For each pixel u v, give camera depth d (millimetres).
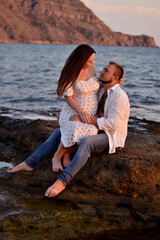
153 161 3109
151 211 2758
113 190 2959
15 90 10594
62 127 3125
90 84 3115
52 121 4531
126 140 3693
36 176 3295
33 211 2666
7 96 9227
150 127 5160
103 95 3191
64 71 3102
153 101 8297
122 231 2521
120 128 3121
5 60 29156
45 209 2734
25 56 40875
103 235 2453
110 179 2992
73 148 3137
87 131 3010
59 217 2623
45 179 3225
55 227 2492
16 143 4258
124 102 2998
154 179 2984
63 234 2412
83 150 2928
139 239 2434
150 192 2918
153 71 20375
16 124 4984
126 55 55312
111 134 3084
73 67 3043
